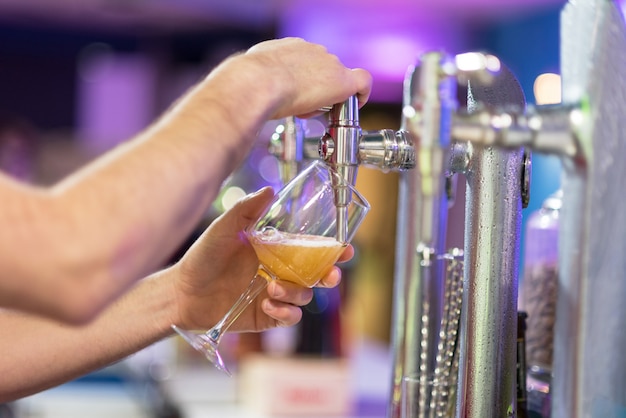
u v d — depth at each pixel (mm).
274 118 1054
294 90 1019
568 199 888
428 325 1256
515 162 1042
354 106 1114
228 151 909
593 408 872
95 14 8125
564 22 951
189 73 8664
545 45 6230
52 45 8820
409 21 7184
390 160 1106
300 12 7176
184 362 3113
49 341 1396
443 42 7184
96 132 8969
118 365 3686
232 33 8281
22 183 856
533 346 1292
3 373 1389
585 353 866
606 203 865
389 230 6734
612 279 881
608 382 882
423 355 1253
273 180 3887
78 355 1399
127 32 8695
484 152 1030
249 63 988
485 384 1034
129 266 835
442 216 1270
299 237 1219
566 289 893
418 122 849
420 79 852
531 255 1315
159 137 881
